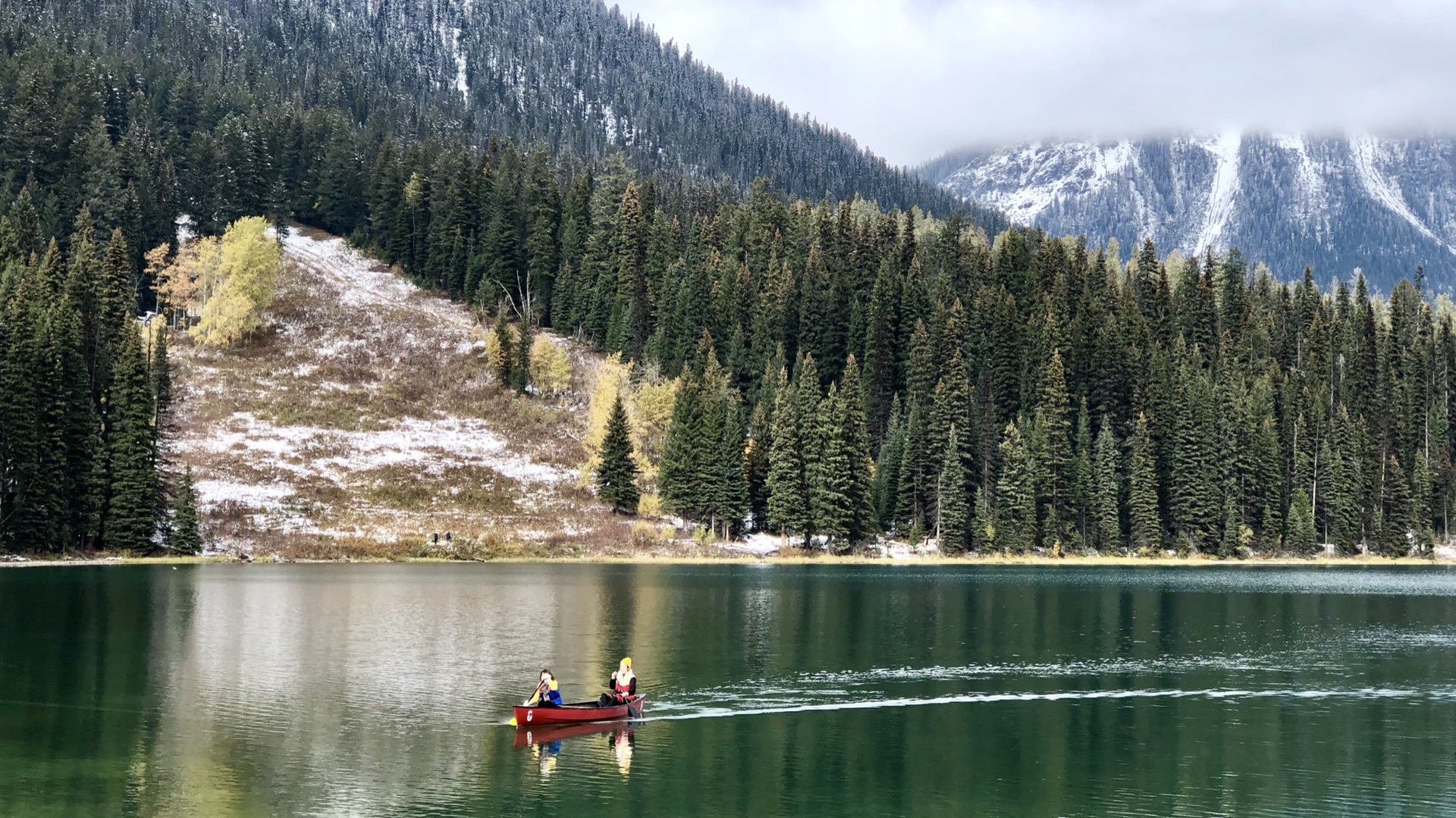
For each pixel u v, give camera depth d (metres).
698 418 124.62
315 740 39.19
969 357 155.75
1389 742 41.31
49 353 95.06
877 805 33.25
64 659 51.91
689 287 157.50
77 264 117.19
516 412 141.25
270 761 36.53
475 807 32.53
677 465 124.00
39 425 94.44
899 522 134.00
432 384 145.75
